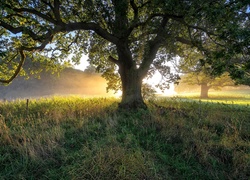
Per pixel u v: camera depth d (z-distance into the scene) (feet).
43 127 17.80
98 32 26.84
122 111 27.30
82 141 15.61
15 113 24.77
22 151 13.10
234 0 17.87
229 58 18.88
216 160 13.39
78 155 12.80
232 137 16.38
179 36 31.27
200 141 15.33
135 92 30.07
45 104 32.30
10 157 12.72
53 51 37.76
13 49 26.76
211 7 17.65
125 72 30.78
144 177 10.93
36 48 20.10
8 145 14.32
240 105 38.01
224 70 19.56
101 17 27.02
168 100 40.06
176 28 26.53
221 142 15.42
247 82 26.48
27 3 24.00
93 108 26.89
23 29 19.11
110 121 20.20
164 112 25.40
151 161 12.56
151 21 25.43
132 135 16.60
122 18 26.99
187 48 36.29
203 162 13.12
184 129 18.13
